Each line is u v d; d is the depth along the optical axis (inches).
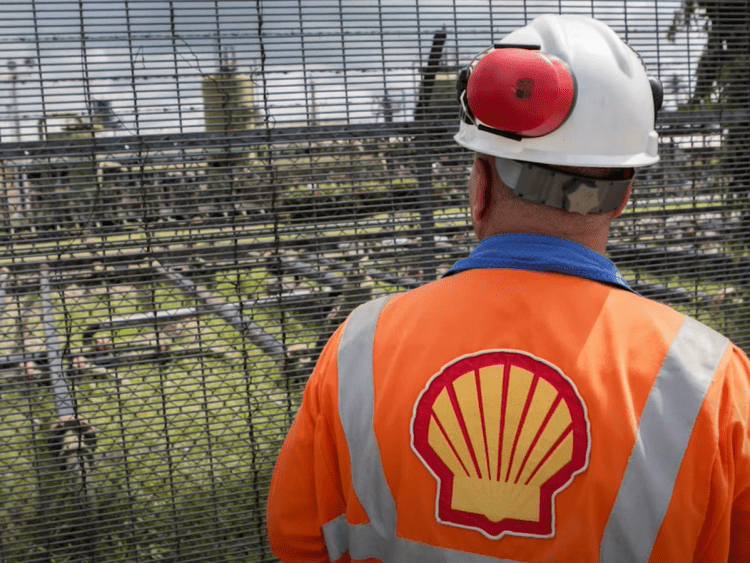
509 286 35.1
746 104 130.8
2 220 92.3
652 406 31.0
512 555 31.3
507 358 33.0
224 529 109.0
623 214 126.9
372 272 111.0
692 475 30.2
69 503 102.3
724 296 133.9
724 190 133.0
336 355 37.6
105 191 96.7
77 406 97.3
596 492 30.4
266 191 104.3
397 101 108.4
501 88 33.2
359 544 35.5
